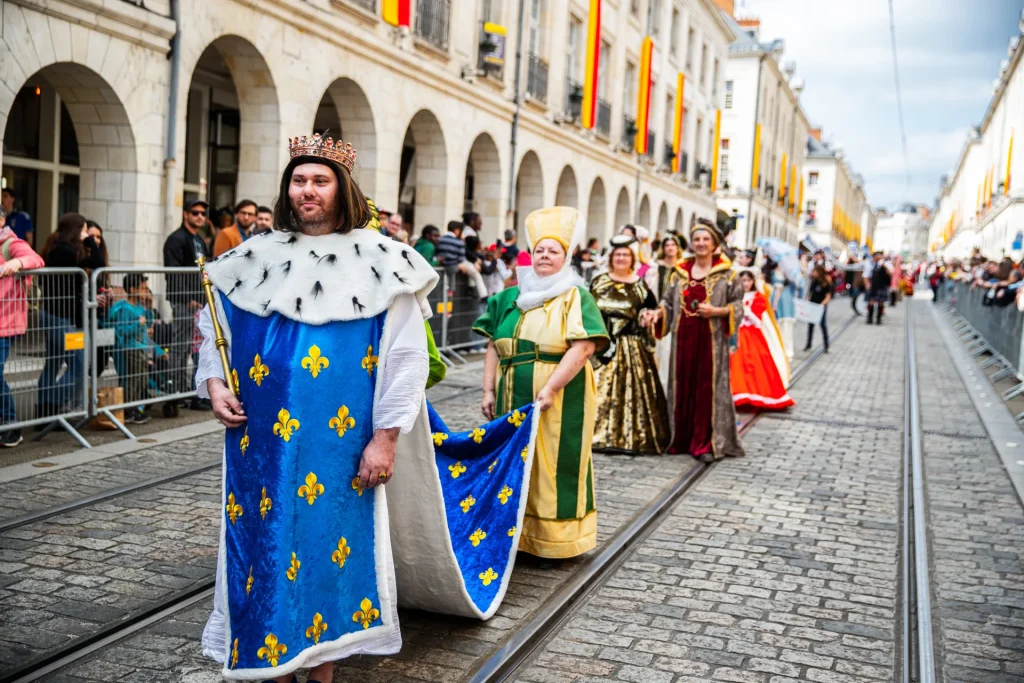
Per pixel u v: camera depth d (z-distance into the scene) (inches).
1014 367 526.9
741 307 305.4
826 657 156.6
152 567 181.0
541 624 162.2
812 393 470.0
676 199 1423.5
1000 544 223.1
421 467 144.6
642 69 1096.8
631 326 314.3
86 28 369.7
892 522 239.3
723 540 219.1
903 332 899.4
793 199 2412.6
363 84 576.1
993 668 155.3
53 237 288.2
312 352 113.7
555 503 190.9
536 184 891.4
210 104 611.5
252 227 365.4
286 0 485.7
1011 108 1724.9
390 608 122.6
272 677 109.3
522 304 196.1
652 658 154.0
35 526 201.6
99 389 297.1
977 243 2219.5
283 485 111.5
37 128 490.9
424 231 490.0
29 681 134.2
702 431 307.0
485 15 772.0
